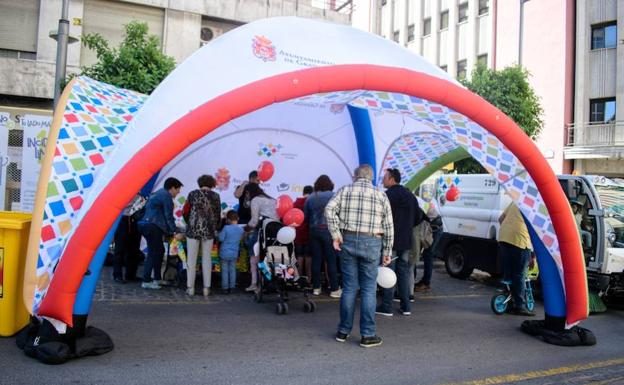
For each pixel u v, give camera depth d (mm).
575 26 20953
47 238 4469
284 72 4863
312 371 4418
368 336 5207
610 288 7551
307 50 5414
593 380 4492
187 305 6734
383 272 5691
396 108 6555
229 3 17188
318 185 7703
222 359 4629
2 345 4723
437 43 27250
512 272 6973
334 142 9906
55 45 15086
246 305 6914
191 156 9055
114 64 11523
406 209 6676
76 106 5223
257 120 9125
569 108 20984
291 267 6617
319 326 5957
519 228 6801
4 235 4914
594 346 5609
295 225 6863
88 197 4316
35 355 4375
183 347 4922
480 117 5395
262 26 5445
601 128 19922
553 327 5766
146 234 7566
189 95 4676
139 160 4211
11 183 9484
